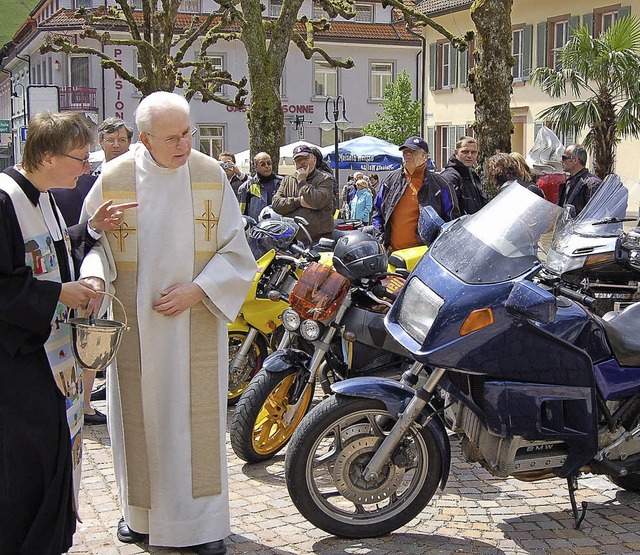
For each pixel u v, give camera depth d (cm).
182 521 407
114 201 399
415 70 4591
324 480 499
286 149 2469
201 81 1886
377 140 2603
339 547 419
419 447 424
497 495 488
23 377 331
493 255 398
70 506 347
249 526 445
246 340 627
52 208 354
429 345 391
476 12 1005
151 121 388
